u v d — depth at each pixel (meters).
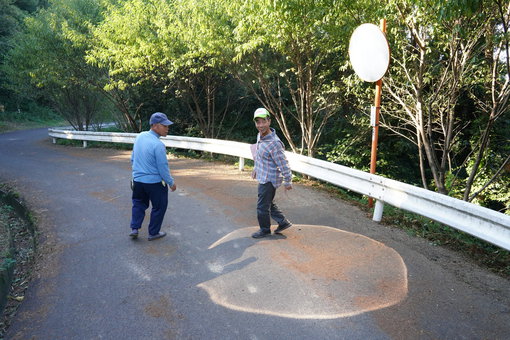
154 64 12.52
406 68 7.66
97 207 6.64
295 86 12.95
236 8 7.91
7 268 4.34
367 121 10.94
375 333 2.98
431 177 13.38
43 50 16.25
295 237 4.99
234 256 4.42
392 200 5.25
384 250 4.55
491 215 3.80
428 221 5.64
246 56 10.18
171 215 6.04
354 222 5.59
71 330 3.09
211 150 11.23
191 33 9.84
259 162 4.71
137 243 4.89
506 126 9.88
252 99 16.53
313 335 2.96
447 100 7.81
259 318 3.20
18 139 21.47
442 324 3.09
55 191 7.98
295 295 3.54
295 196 7.11
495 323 3.11
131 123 18.20
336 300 3.45
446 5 4.46
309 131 9.73
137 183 4.79
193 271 4.07
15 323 3.20
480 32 6.07
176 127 18.23
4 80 32.19
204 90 16.09
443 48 6.93
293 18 6.85
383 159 12.74
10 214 7.01
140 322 3.18
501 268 4.15
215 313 3.28
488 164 10.33
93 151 14.99
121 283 3.84
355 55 5.92
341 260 4.28
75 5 16.39
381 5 6.22
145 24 12.06
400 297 3.49
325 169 6.80
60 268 4.21
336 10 6.45
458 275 3.93
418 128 7.38
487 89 7.80
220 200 6.91
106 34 12.86
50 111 40.94
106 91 17.17
